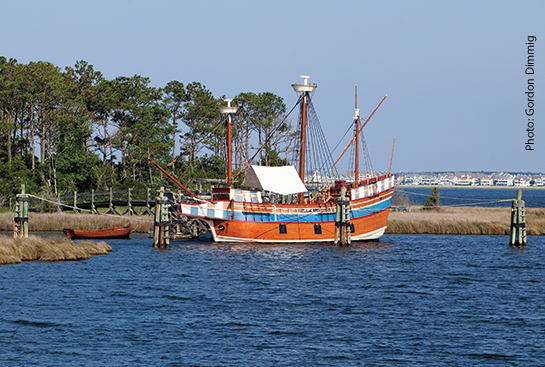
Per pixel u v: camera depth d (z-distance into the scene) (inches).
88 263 2030.0
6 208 3449.8
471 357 1117.7
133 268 1967.3
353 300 1546.5
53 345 1151.6
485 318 1376.7
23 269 1857.8
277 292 1638.8
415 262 2206.0
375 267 2087.8
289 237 2699.3
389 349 1156.5
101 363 1067.9
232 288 1685.5
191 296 1569.9
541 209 4133.9
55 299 1489.9
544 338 1227.9
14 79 4052.7
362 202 2839.6
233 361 1088.2
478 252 2493.8
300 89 2950.3
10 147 4099.4
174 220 2888.8
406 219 3383.4
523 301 1551.4
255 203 2657.5
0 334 1205.1
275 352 1135.6
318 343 1187.9
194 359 1095.0
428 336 1237.1
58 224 3016.7
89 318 1331.2
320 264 2144.4
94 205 3462.1
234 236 2645.2
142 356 1104.8
